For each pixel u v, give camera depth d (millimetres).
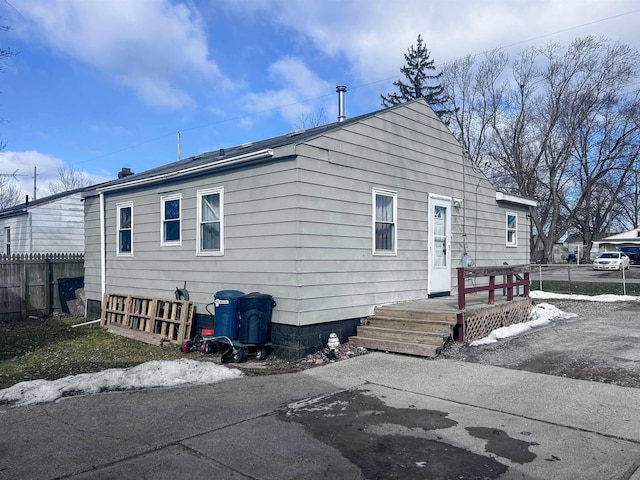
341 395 5840
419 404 5453
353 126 8930
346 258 8688
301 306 7809
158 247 10891
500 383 6219
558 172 40000
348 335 8742
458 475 3729
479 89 39938
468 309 8742
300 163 7848
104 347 9164
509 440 4383
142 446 4324
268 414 5164
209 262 9500
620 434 4461
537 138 39219
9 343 9586
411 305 9461
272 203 8234
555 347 8195
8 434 4637
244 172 8750
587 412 5066
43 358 8172
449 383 6273
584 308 13578
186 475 3762
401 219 10102
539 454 4074
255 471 3826
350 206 8812
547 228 47438
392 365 7328
